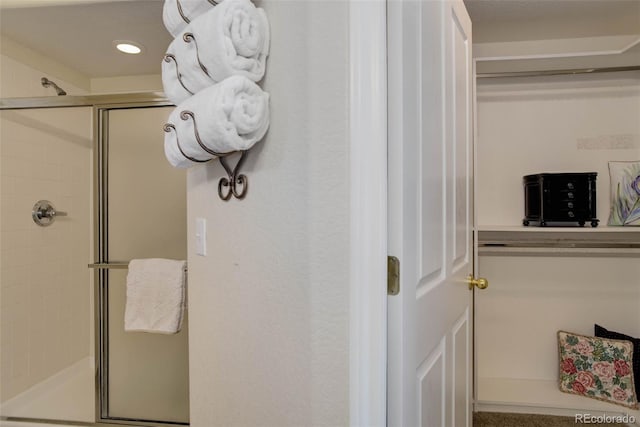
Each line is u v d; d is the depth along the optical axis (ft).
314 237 2.37
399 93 2.27
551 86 6.95
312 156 2.38
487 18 5.91
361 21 2.21
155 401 6.36
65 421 6.32
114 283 6.61
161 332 5.57
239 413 3.00
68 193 7.85
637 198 6.41
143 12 5.59
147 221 6.57
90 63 7.64
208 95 2.47
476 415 6.34
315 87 2.37
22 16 5.70
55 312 7.54
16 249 6.82
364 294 2.22
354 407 2.23
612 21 6.01
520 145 7.07
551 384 6.91
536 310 7.11
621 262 6.82
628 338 6.40
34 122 7.14
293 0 2.52
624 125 6.70
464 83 4.17
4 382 6.57
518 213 7.08
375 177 2.21
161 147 6.49
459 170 3.91
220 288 3.25
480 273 7.25
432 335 2.96
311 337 2.38
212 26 2.42
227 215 3.15
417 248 2.59
